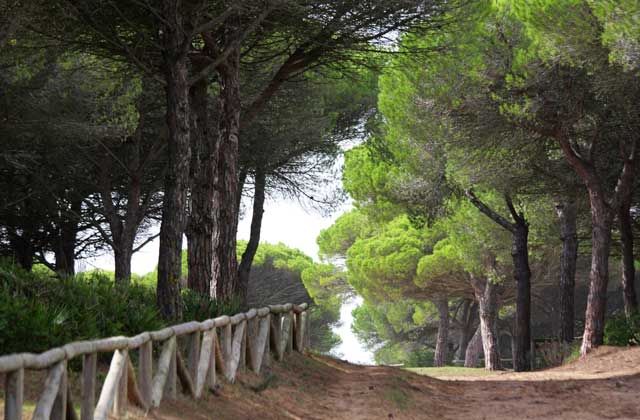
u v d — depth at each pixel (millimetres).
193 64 17891
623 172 25719
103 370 10430
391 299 50750
